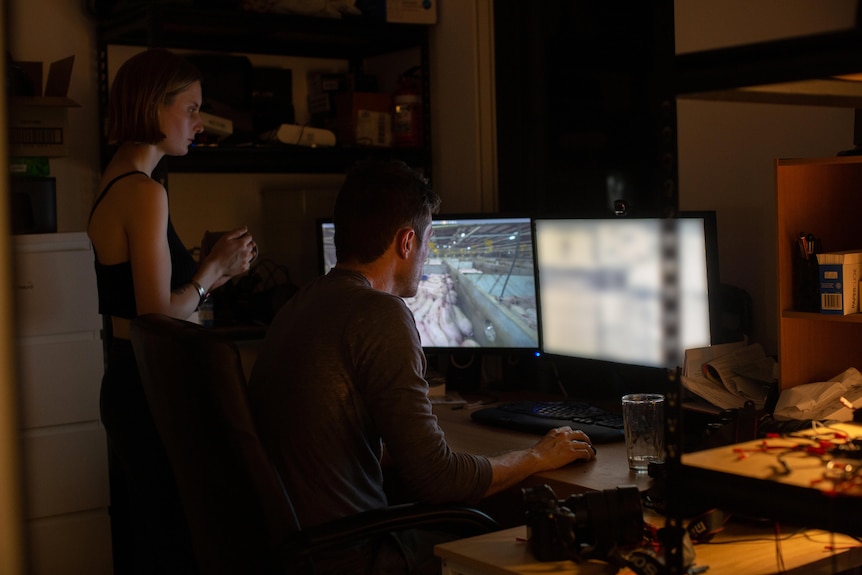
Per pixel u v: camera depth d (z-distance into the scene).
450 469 1.67
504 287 2.64
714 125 2.51
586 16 2.93
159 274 2.12
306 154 3.04
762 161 2.39
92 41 3.05
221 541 1.47
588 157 2.94
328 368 1.66
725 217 2.50
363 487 1.70
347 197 1.83
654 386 2.53
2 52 0.70
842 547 1.42
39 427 2.60
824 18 1.92
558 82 2.95
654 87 1.10
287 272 3.28
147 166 2.23
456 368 2.86
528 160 2.98
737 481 1.15
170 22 2.77
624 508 1.37
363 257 1.83
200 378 1.42
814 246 1.95
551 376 2.88
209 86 3.13
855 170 2.08
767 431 1.61
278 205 3.29
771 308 2.38
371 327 1.66
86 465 2.67
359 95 3.19
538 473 1.87
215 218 3.32
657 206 2.84
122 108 2.17
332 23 3.02
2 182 0.70
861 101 1.18
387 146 3.23
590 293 2.38
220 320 3.10
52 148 2.78
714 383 2.09
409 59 3.37
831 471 1.14
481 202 3.08
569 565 1.36
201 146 2.86
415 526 1.61
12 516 0.70
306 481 1.65
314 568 1.56
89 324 2.65
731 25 2.29
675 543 1.13
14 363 0.70
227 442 1.43
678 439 1.12
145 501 1.96
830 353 2.04
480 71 3.04
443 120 3.21
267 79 3.34
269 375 1.72
